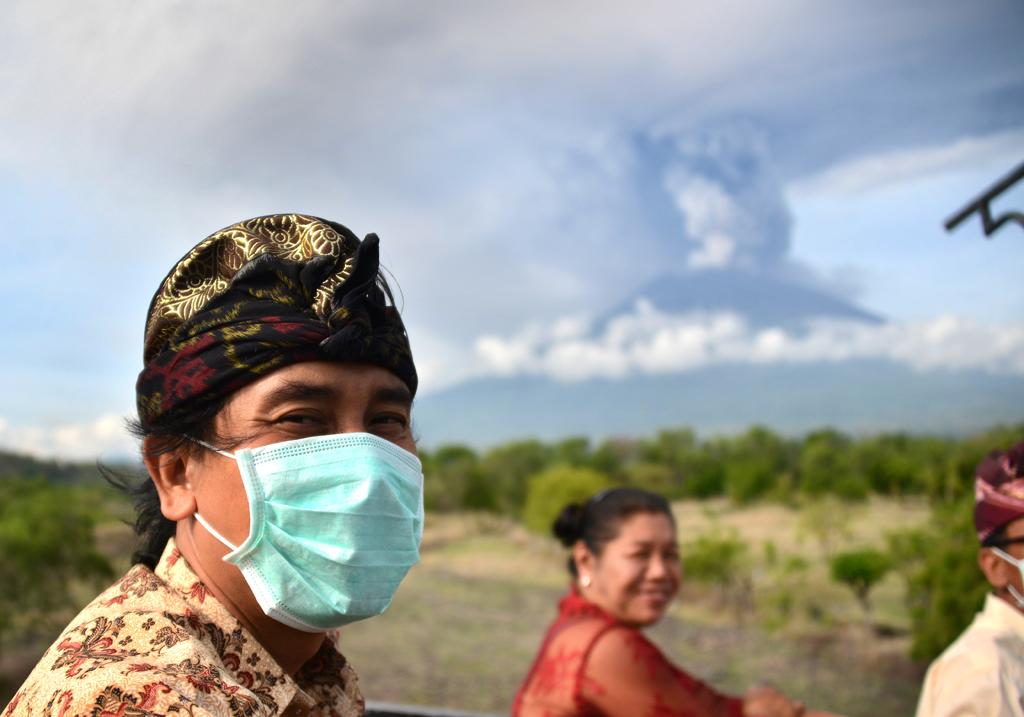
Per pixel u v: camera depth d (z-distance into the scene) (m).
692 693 2.14
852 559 18.30
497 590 25.50
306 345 1.09
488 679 15.49
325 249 1.15
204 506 1.12
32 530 16.05
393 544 1.14
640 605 2.32
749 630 18.56
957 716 2.04
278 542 1.08
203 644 1.02
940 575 15.24
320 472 1.09
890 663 15.18
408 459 1.25
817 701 13.56
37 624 15.85
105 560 16.58
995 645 2.10
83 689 0.82
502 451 53.09
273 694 1.04
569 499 32.19
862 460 37.12
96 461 1.38
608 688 2.12
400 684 15.00
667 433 64.75
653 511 2.41
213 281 1.17
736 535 23.00
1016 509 2.20
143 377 1.16
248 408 1.10
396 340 1.21
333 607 1.09
